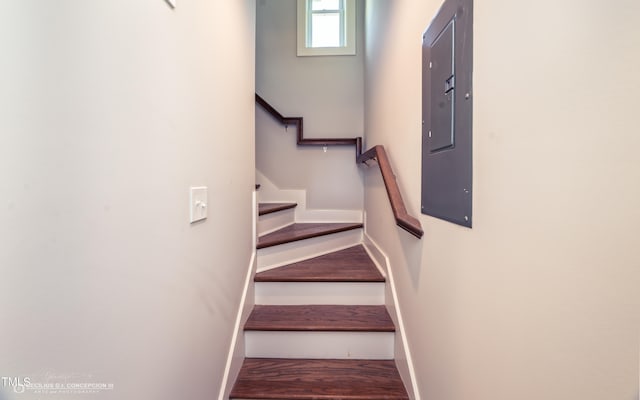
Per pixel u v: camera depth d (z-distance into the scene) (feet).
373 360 4.70
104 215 1.70
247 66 5.22
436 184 3.02
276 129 8.99
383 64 5.88
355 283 5.52
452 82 2.64
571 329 1.37
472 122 2.30
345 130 9.05
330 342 4.74
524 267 1.69
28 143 1.27
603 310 1.21
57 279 1.40
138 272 2.02
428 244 3.27
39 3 1.32
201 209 3.10
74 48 1.50
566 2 1.39
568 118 1.38
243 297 4.83
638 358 1.08
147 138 2.13
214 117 3.53
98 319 1.65
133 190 1.97
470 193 2.33
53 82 1.39
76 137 1.51
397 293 4.68
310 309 5.36
